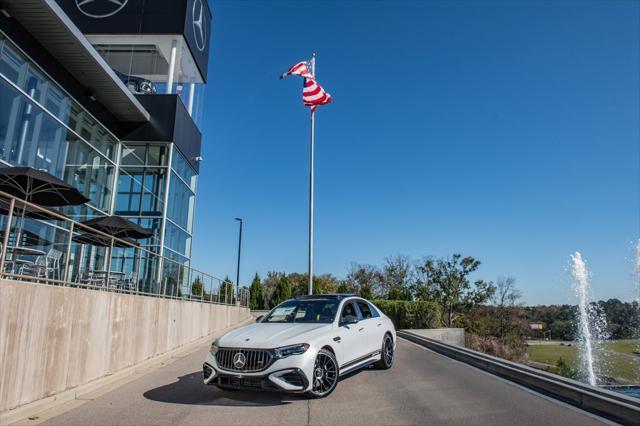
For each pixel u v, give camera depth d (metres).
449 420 6.00
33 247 11.06
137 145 20.97
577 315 30.70
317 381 7.13
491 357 10.94
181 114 22.06
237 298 26.94
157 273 13.77
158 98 21.30
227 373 6.85
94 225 13.07
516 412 6.39
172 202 21.36
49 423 6.09
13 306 6.39
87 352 8.37
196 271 17.28
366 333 9.05
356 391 7.81
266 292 58.09
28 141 14.52
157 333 12.02
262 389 6.70
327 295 9.33
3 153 13.31
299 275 67.50
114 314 9.51
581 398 6.90
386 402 7.00
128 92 18.55
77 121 17.55
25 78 14.54
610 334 29.55
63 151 16.50
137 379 9.31
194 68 25.06
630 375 23.41
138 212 20.27
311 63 24.94
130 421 6.14
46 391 7.08
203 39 25.75
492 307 41.41
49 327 7.22
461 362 11.51
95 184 18.70
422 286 38.50
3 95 13.38
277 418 6.15
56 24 14.10
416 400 7.13
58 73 16.17
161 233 20.14
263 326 8.02
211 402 7.18
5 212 8.90
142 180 20.62
